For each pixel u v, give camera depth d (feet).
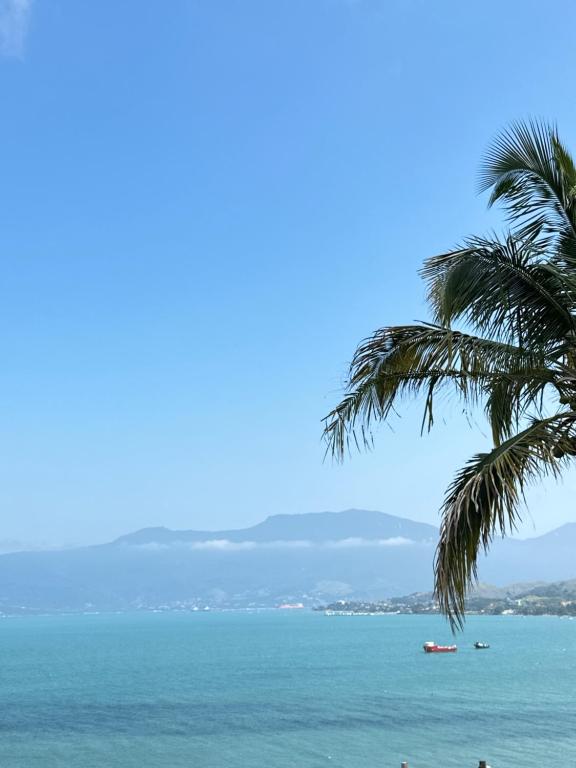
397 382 34.81
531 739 165.89
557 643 552.82
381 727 186.80
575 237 31.89
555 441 29.01
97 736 180.55
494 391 33.58
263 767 143.64
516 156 32.22
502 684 283.18
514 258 31.24
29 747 167.53
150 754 157.89
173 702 242.58
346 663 397.60
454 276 30.94
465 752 152.46
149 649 540.52
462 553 26.18
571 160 31.30
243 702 240.53
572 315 31.17
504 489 26.30
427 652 475.31
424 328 34.30
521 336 30.99
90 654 492.13
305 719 202.39
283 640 649.20
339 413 35.19
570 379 31.71
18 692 276.62
